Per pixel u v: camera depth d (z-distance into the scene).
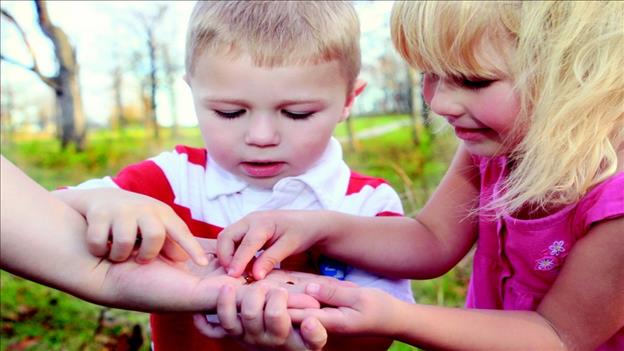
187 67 1.41
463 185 1.57
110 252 1.02
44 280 1.00
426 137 8.07
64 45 9.88
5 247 0.96
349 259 1.41
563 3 1.12
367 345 1.34
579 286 1.21
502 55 1.14
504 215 1.41
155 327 1.51
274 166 1.37
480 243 1.57
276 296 1.02
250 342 1.06
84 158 10.86
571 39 1.13
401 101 10.40
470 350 1.18
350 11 1.41
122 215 1.00
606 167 1.21
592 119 1.17
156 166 1.50
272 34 1.27
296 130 1.33
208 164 1.51
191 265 1.22
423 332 1.16
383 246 1.42
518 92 1.16
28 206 0.98
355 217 1.42
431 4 1.14
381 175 6.38
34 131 15.72
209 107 1.33
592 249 1.20
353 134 10.06
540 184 1.22
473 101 1.19
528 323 1.22
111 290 1.04
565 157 1.19
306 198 1.45
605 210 1.17
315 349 1.05
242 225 1.28
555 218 1.31
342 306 1.12
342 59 1.35
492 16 1.11
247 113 1.31
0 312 2.71
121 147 12.80
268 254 1.24
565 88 1.16
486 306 1.59
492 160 1.48
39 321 2.65
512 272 1.48
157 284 1.06
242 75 1.26
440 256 1.49
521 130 1.22
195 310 1.08
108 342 2.46
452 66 1.16
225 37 1.27
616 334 1.31
